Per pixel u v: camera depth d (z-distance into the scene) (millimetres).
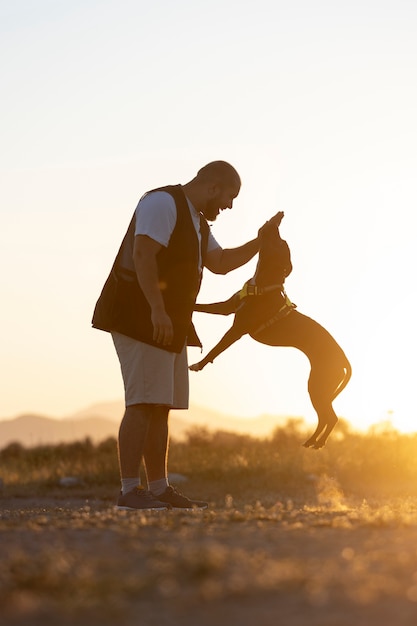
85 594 3010
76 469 17516
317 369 7855
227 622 2701
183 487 15117
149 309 6887
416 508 7055
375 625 2648
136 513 5938
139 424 6934
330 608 2840
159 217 6883
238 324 7785
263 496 13789
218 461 17078
